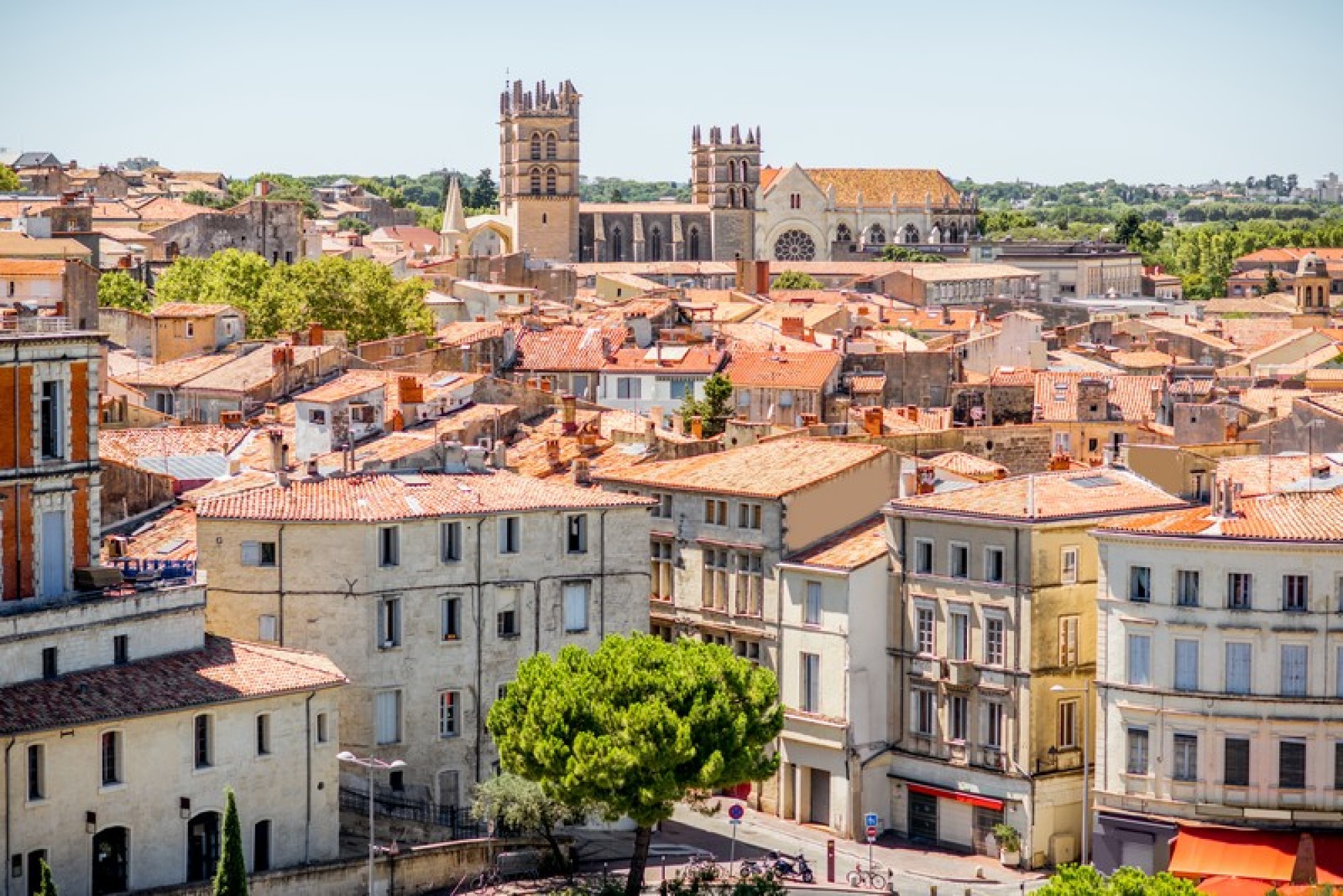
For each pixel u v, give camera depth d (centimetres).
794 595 19900
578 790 16500
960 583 19162
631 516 19312
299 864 16575
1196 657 17888
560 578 18962
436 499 18612
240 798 16338
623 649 17150
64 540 16638
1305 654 17625
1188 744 17912
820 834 19488
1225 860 17525
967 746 19125
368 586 17988
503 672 18662
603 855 18238
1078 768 18950
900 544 19600
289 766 16638
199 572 17238
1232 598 17775
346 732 18025
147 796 15800
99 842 15625
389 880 16850
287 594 18025
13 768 15062
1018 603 18762
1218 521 18062
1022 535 18725
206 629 18188
